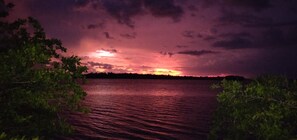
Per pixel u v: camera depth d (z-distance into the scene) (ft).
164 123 132.98
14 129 25.27
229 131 24.85
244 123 22.52
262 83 22.53
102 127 121.49
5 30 27.27
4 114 22.72
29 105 25.17
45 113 26.81
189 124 130.21
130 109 182.29
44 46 25.43
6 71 19.51
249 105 22.34
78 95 24.03
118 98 266.36
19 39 27.58
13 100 21.65
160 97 284.20
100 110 173.27
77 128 116.37
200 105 207.51
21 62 19.48
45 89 21.89
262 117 20.54
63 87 23.20
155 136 109.09
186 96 300.20
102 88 504.43
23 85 21.24
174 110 178.19
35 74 20.08
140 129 120.06
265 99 20.95
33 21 27.81
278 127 19.97
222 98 22.25
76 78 23.61
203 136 109.19
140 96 296.30
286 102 19.99
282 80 22.50
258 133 21.62
